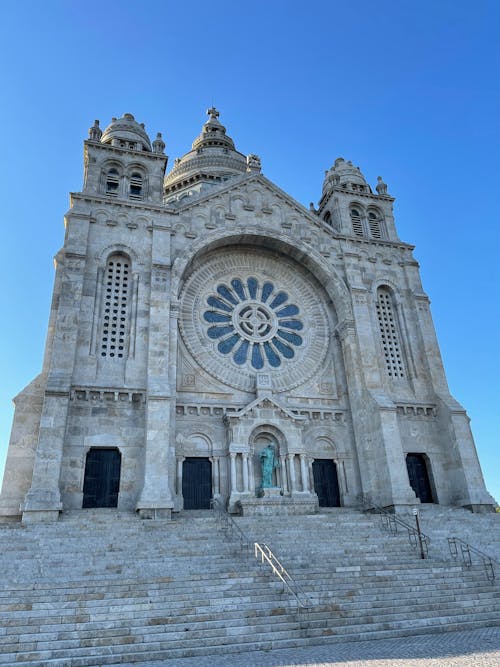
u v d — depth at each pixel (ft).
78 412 91.91
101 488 89.61
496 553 75.41
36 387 92.63
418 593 57.62
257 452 103.30
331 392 116.47
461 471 104.94
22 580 55.16
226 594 53.42
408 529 81.56
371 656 40.19
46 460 83.10
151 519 80.84
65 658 41.73
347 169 151.84
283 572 59.62
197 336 112.78
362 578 60.18
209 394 106.83
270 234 122.93
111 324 103.14
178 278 109.70
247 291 123.65
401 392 116.37
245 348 116.47
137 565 60.18
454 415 110.22
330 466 109.40
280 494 98.02
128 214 114.11
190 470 99.30
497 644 42.32
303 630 47.98
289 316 124.06
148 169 125.18
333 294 124.47
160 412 91.81
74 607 48.78
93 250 107.34
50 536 69.21
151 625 47.14
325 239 129.18
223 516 85.71
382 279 128.57
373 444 105.40
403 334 123.44
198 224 119.03
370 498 101.71
